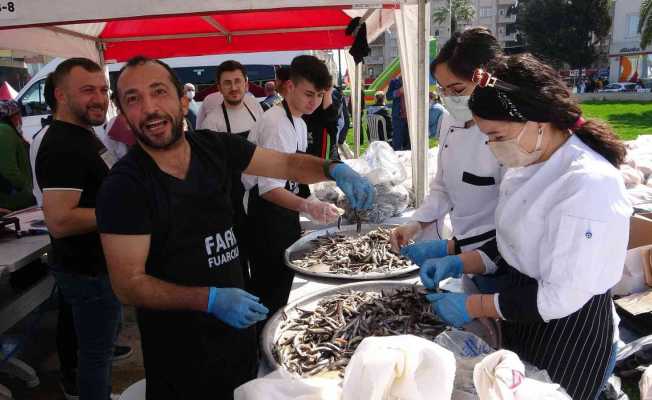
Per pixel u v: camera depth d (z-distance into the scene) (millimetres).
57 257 2451
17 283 3680
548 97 1352
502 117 1388
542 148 1456
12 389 3422
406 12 4227
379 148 4125
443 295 1634
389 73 14938
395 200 3812
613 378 2361
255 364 1854
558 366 1568
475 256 1930
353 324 1872
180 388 1661
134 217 1414
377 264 2707
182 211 1501
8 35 4422
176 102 1464
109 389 2625
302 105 2848
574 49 45406
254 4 3049
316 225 3889
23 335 4090
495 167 2078
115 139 3570
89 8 2916
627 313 3062
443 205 2469
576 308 1399
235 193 3012
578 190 1341
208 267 1583
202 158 1610
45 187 2279
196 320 1601
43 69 9375
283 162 1882
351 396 1116
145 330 1652
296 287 2391
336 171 1896
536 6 46469
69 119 2383
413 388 1101
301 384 1305
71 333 3148
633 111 22062
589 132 1458
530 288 1477
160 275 1529
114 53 6508
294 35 7059
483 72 1428
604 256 1340
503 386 1137
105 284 2457
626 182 4520
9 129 4555
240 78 4180
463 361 1375
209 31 6609
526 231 1497
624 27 45344
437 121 8320
